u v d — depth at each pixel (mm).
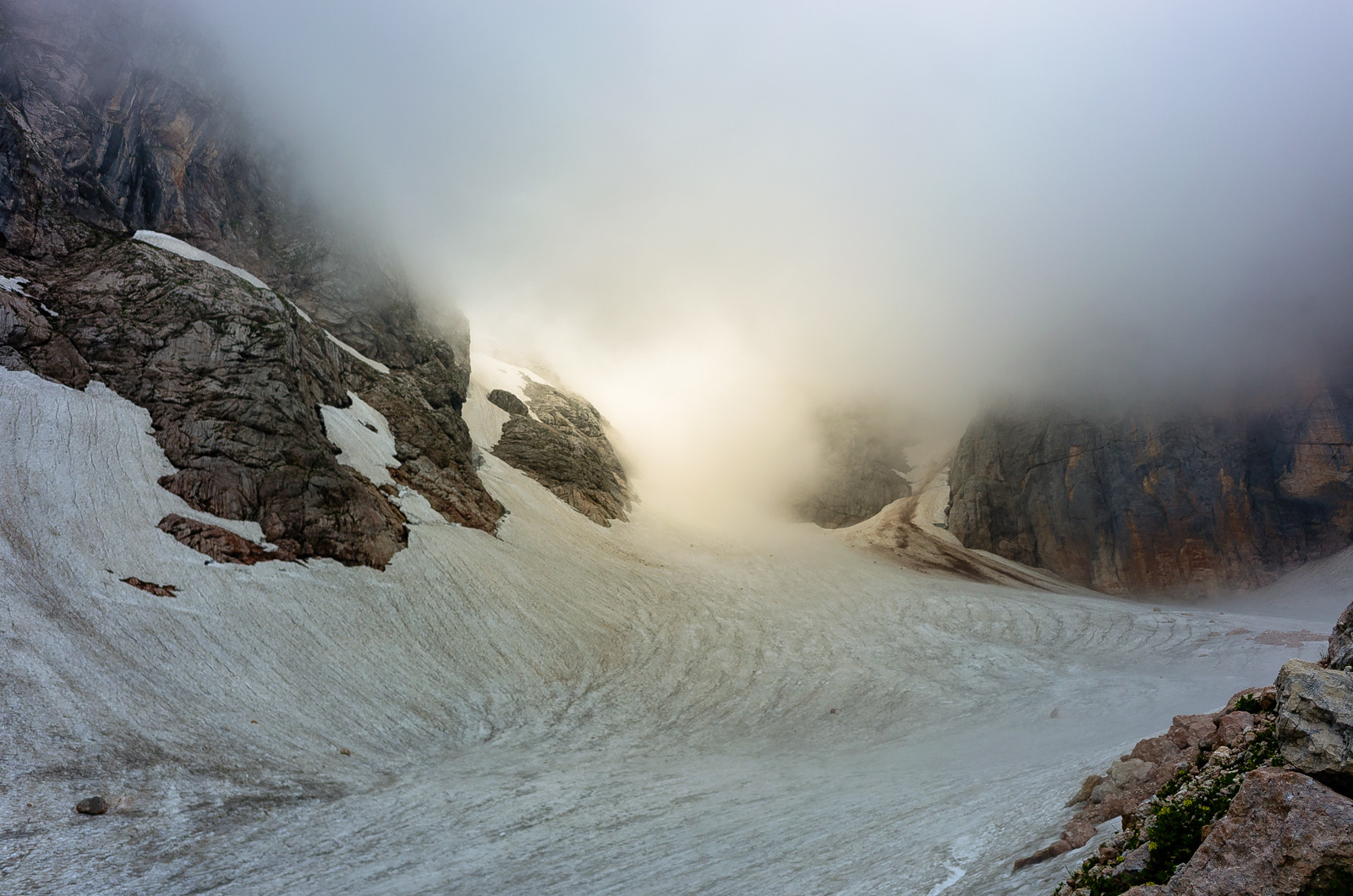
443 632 36312
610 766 27500
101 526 28703
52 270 37844
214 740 22031
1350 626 9812
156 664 24172
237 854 17094
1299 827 6441
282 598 31484
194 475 33719
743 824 19531
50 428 31000
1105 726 30250
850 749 30328
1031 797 16562
